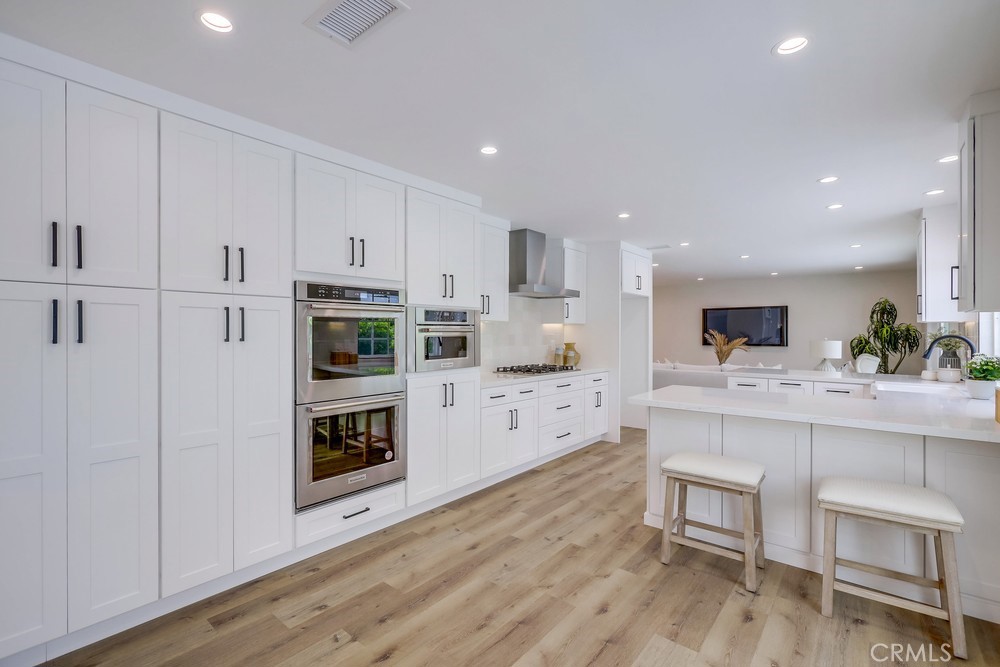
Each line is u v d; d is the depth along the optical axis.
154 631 2.00
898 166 2.89
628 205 3.80
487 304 4.09
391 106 2.19
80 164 1.84
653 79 1.93
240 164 2.30
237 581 2.36
